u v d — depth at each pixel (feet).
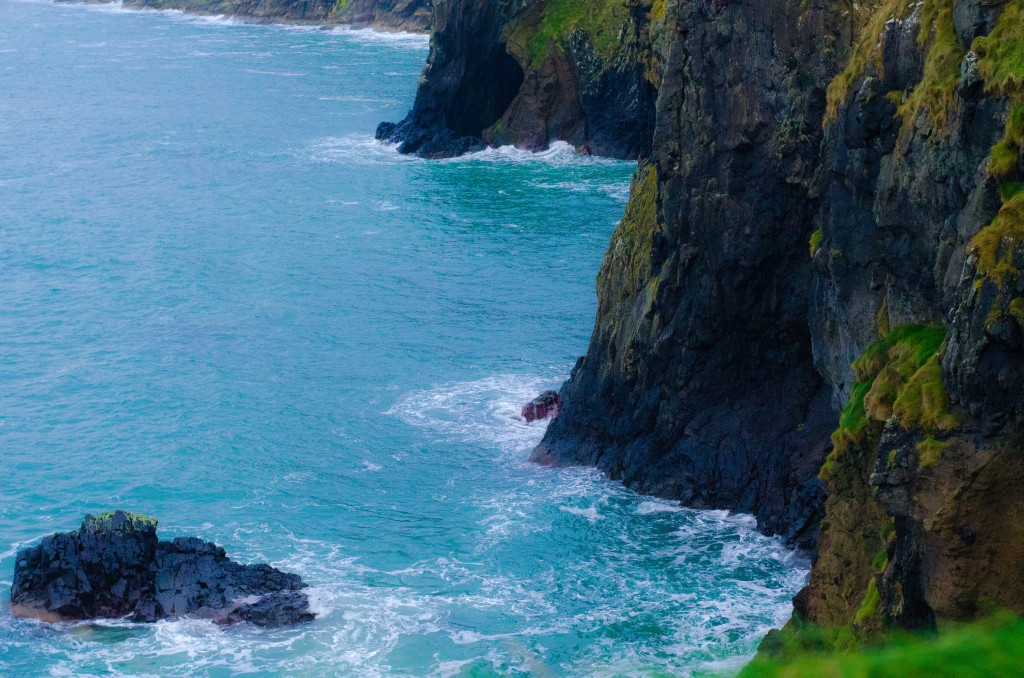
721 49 136.56
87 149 404.16
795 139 133.39
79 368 207.82
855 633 84.23
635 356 156.66
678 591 129.08
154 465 168.76
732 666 111.14
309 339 220.64
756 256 140.15
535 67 374.43
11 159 389.60
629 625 122.11
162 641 120.57
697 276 146.20
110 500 158.51
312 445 174.81
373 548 142.51
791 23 130.93
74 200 335.26
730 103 137.28
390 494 158.81
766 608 124.26
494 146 385.91
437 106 389.80
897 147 101.40
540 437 174.70
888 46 103.81
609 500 152.25
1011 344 71.00
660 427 155.12
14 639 120.47
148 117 458.09
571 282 250.16
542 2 376.48
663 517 147.13
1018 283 71.00
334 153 390.01
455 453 170.81
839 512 98.78
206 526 149.79
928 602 76.13
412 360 208.23
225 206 325.42
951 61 93.56
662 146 146.92
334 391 195.52
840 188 114.83
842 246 115.24
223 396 193.98
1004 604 72.69
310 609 126.31
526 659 115.75
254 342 219.61
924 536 76.89
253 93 504.84
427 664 116.16
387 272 260.83
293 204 325.42
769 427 147.13
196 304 243.40
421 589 131.64
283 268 266.77
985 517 73.31
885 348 96.12
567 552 139.33
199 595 127.03
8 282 259.80
